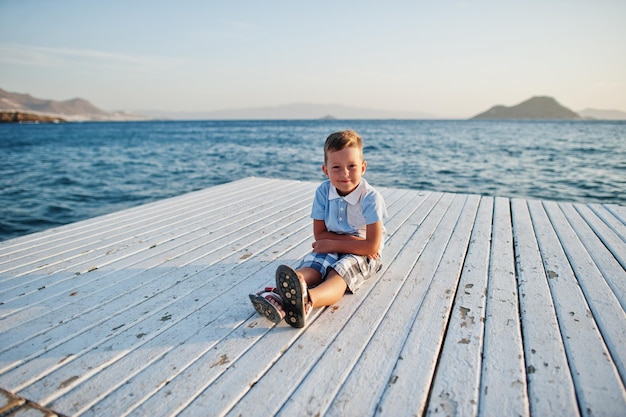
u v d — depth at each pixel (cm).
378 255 262
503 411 144
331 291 215
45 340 194
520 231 369
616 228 379
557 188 1179
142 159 2119
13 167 1738
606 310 219
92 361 177
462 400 150
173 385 160
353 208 243
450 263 290
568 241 341
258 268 286
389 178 1375
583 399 150
